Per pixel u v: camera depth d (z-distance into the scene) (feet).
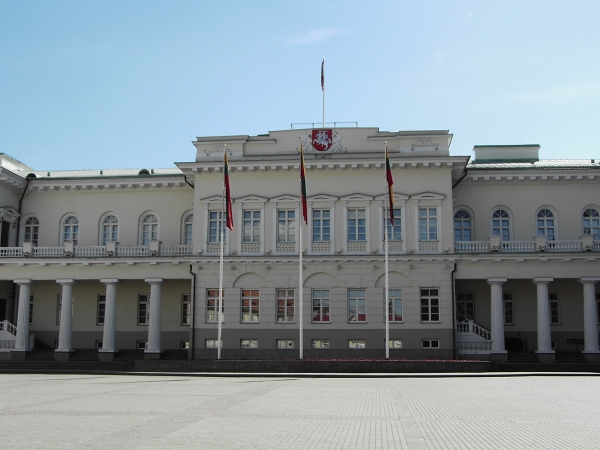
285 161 162.30
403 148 162.50
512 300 168.35
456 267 157.58
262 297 161.07
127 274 166.71
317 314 159.63
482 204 171.83
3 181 175.63
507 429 55.57
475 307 168.55
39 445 47.52
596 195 170.30
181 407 69.87
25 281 168.14
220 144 167.53
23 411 66.80
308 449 46.34
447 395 84.17
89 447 46.73
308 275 160.35
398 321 157.17
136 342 177.37
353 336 157.17
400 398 80.28
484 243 160.35
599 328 165.68
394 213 161.68
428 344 156.35
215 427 55.77
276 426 56.49
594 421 60.44
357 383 104.27
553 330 166.20
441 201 160.15
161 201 181.27
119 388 94.32
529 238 169.89
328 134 164.86
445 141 161.68
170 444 47.96
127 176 181.16
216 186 166.20
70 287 167.63
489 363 127.24
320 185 163.73
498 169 170.50
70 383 105.19
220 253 149.38
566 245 158.71
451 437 51.49
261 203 164.55
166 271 165.78
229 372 126.72
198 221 165.58
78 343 178.19
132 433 52.70
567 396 83.05
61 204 184.24
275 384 102.01
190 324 161.58
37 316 180.45
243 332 160.15
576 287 167.22
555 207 170.71
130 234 180.86
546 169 169.68
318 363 126.31
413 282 157.69
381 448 46.75
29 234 183.93
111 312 164.86
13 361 160.56
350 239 161.68
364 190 162.30
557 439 50.72
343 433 53.11
